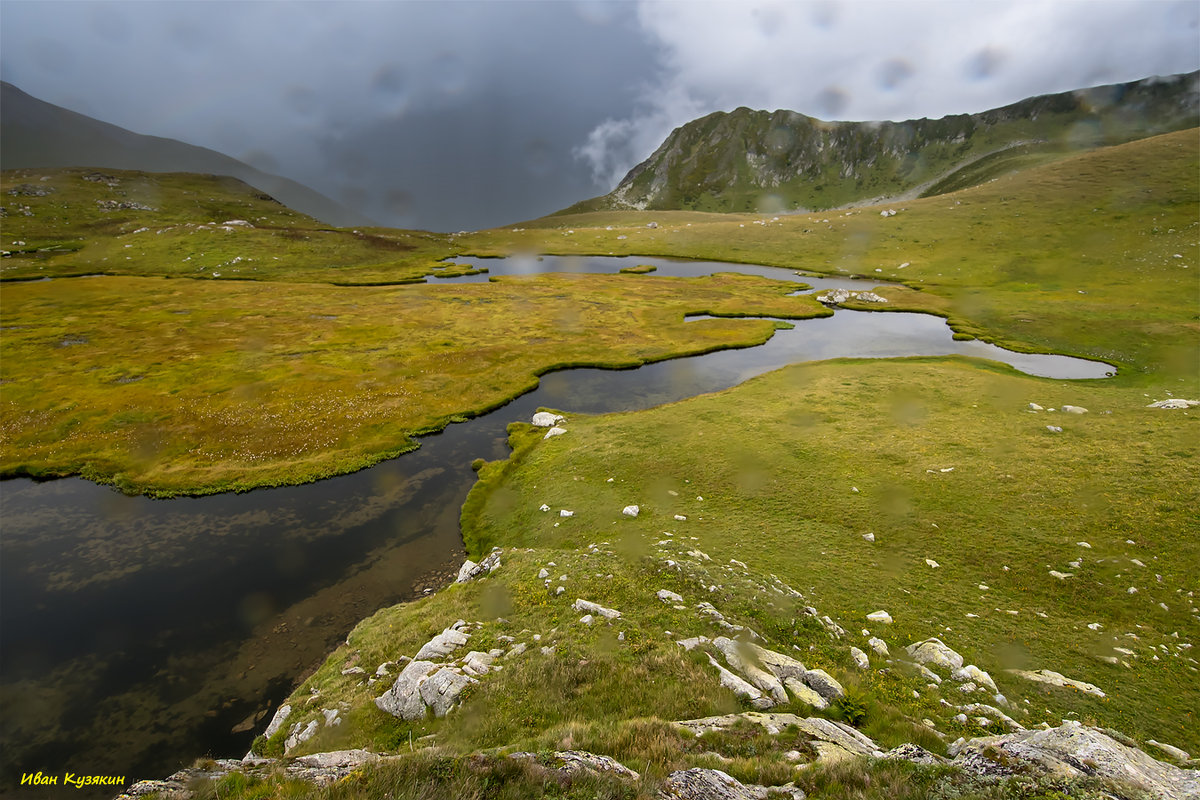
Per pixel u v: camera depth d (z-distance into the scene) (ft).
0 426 173.37
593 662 57.06
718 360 256.52
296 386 211.00
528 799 31.35
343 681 67.36
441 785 32.91
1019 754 33.91
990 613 78.59
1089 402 166.61
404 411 190.90
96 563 111.75
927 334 289.33
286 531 124.06
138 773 66.39
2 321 288.92
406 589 104.06
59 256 444.55
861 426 160.35
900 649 68.23
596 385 224.94
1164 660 66.23
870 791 31.96
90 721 74.28
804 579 88.69
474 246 613.52
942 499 114.62
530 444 166.50
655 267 508.12
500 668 58.49
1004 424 153.28
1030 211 459.73
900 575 90.17
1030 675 62.95
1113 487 109.91
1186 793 29.01
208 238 504.84
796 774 34.81
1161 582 81.82
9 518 128.57
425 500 138.31
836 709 50.11
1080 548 92.58
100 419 178.81
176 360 238.07
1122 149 523.29
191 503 135.95
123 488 141.69
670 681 53.31
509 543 116.67
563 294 387.14
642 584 78.38
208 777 36.68
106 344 257.75
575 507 125.49
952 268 403.54
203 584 105.19
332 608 98.37
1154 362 219.00
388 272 461.78
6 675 82.58
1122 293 309.63
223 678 82.12
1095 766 31.14
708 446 152.25
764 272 472.44
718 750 39.78
